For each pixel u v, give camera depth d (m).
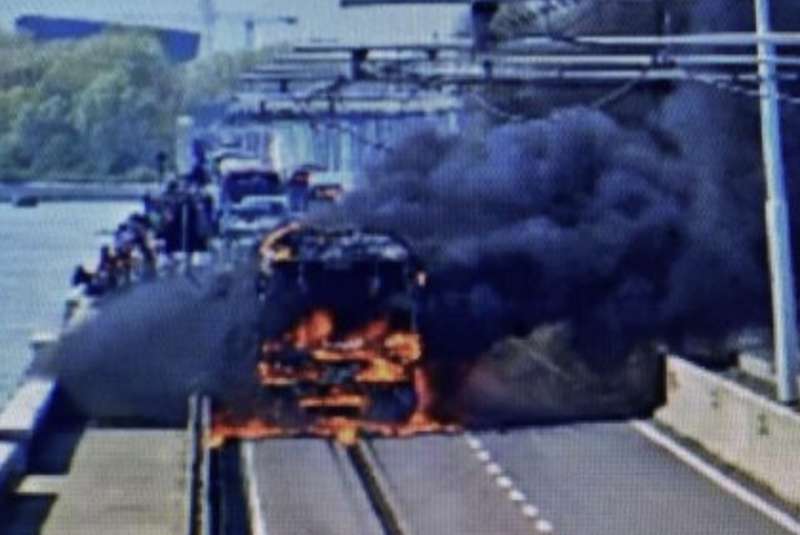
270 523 86.94
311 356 115.12
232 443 109.56
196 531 84.12
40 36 170.12
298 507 90.56
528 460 102.62
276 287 117.19
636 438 108.56
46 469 100.06
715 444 103.38
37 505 90.88
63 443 107.69
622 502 91.62
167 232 185.88
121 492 93.62
